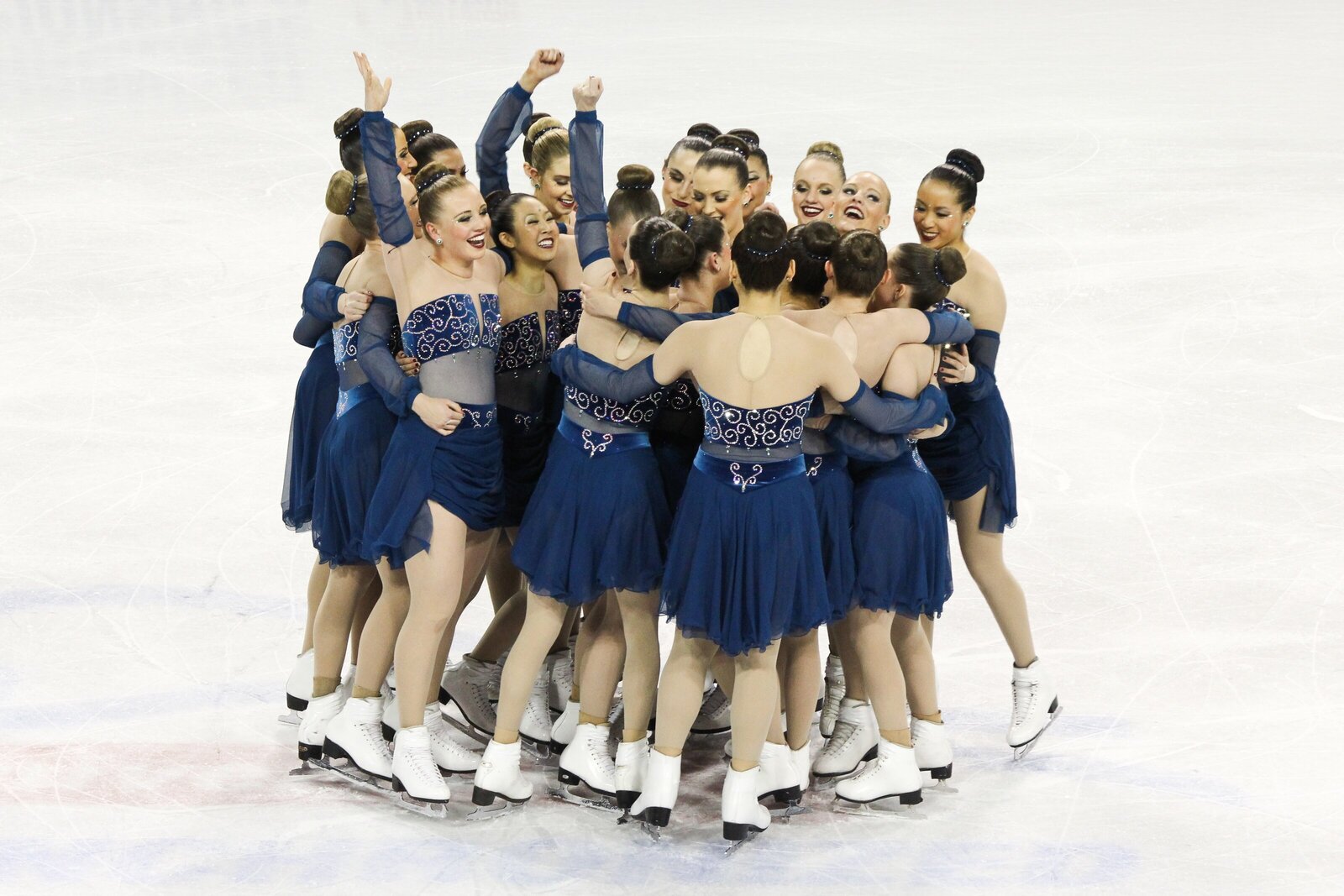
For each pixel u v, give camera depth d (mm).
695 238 15914
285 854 15594
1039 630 21344
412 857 15539
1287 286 37781
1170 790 17078
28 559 23281
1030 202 45875
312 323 18172
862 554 16297
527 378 17672
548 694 19125
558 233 17781
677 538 15797
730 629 15516
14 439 28203
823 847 15883
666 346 15586
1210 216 44188
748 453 15484
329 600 17422
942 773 17047
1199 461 27406
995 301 17484
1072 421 29547
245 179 47625
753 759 15789
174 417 29547
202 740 18188
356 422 17000
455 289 16219
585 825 16312
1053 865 15484
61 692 19297
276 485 26438
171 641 20781
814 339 15289
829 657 18953
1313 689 19453
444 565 16250
